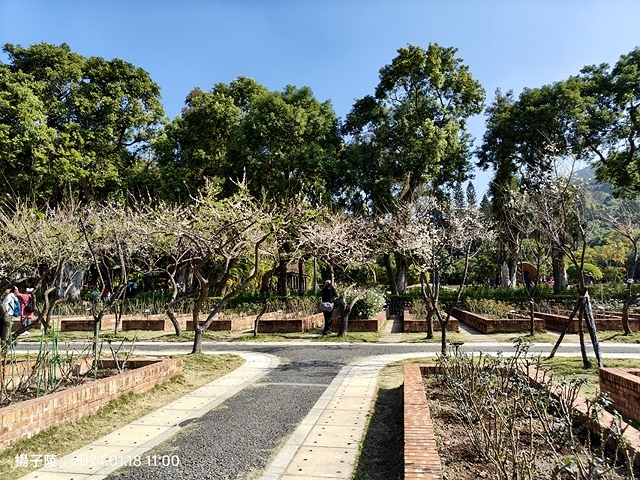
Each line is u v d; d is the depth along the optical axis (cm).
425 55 2633
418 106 2686
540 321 1523
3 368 646
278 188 2444
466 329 1669
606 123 2447
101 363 833
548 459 419
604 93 2498
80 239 1344
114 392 655
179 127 2748
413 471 367
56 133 2355
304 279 3784
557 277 2525
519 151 2550
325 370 938
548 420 466
